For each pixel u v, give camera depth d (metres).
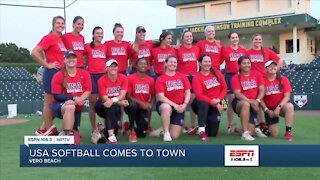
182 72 6.79
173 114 5.94
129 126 6.20
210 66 6.22
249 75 6.20
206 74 6.13
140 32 6.68
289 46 30.97
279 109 5.96
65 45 6.28
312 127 7.43
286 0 29.31
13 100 18.17
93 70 6.46
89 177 3.62
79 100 5.25
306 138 5.89
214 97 6.16
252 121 6.20
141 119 6.04
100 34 6.50
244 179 3.53
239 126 7.06
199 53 6.91
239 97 6.07
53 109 5.31
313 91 18.36
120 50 6.76
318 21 30.38
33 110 16.42
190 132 6.38
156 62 6.78
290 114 5.82
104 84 5.64
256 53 6.97
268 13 29.92
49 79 5.82
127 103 5.67
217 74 6.22
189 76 6.76
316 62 25.77
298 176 3.63
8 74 24.89
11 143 5.44
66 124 5.02
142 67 6.04
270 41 31.89
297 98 15.86
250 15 30.77
